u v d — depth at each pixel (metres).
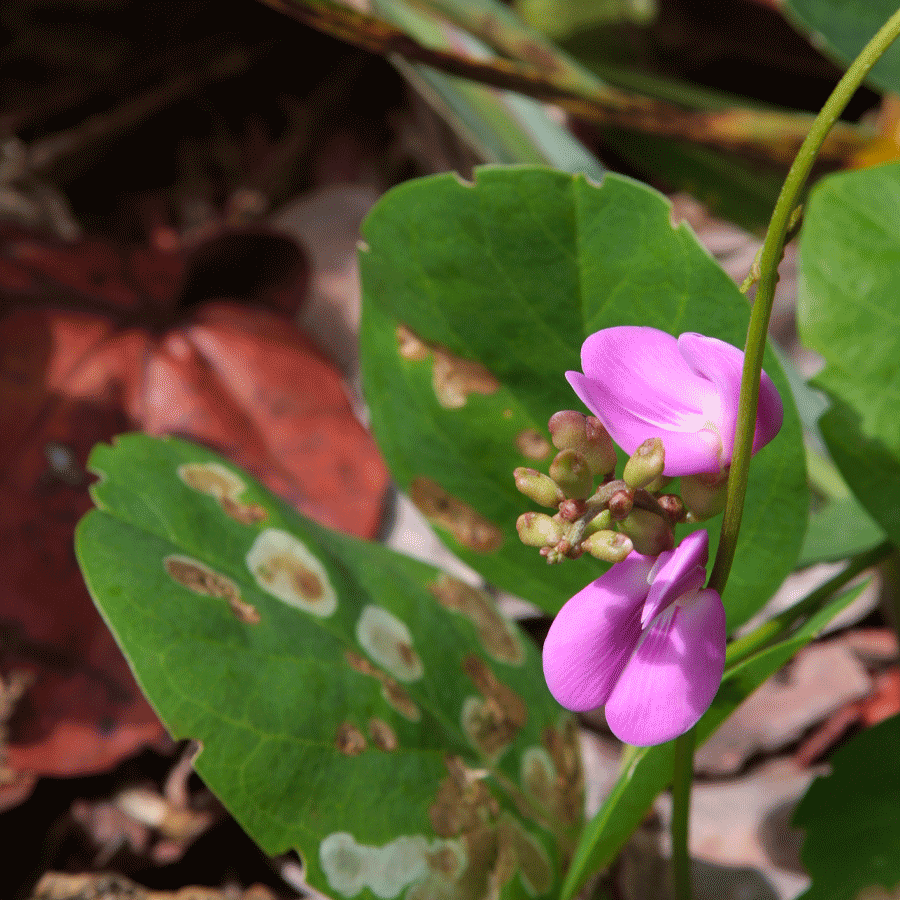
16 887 0.43
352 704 0.34
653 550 0.27
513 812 0.35
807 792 0.35
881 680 0.49
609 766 0.47
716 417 0.27
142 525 0.33
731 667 0.32
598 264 0.33
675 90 0.67
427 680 0.35
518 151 0.58
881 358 0.34
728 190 0.64
